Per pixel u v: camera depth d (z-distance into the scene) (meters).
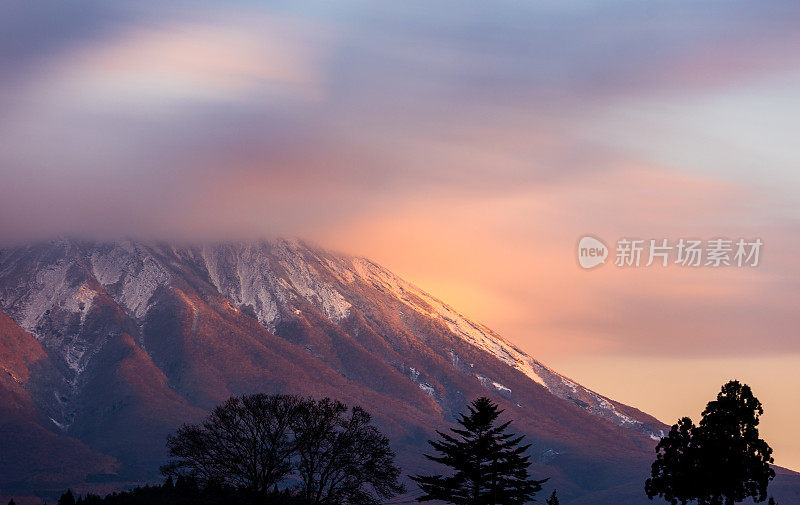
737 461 131.25
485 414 134.88
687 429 135.12
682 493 133.25
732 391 134.00
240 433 137.62
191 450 134.75
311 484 137.75
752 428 133.00
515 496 133.88
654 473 136.00
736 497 133.50
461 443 134.75
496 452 133.50
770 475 132.62
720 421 132.88
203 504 137.38
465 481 134.25
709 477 131.38
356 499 137.75
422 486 136.12
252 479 135.50
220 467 134.88
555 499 135.50
